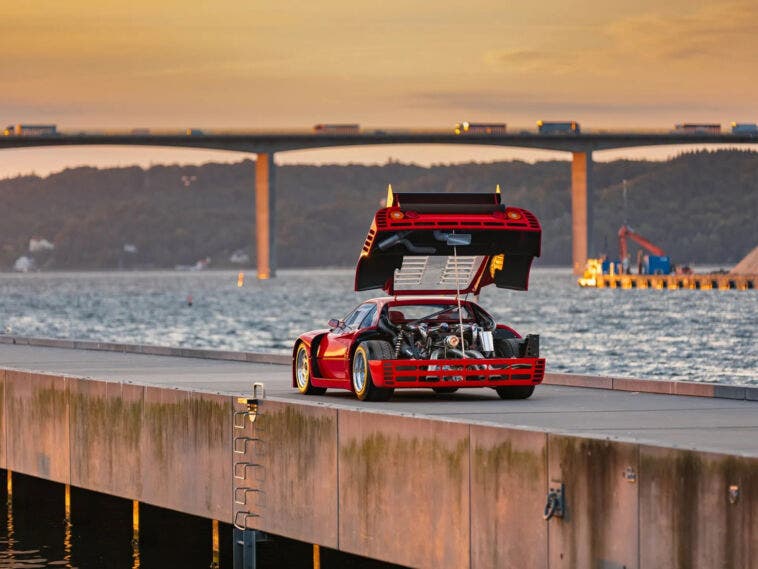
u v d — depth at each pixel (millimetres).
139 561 56500
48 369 72500
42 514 66938
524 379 51625
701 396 54688
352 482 40844
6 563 56688
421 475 38281
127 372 70125
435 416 38562
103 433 53844
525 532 34969
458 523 37062
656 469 31359
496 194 53406
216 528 55250
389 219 51000
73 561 56812
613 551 32500
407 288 54188
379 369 50656
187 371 71000
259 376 66938
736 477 29453
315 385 56500
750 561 29125
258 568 54094
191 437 48469
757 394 52188
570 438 33625
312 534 42594
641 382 57688
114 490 53188
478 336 52719
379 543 39875
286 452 43656
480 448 36312
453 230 51531
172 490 49594
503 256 53656
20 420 60312
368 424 40188
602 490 32750
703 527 30203
